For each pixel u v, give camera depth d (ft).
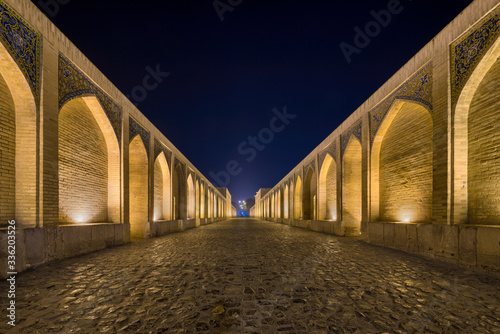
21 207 16.38
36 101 16.87
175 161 49.01
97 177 26.18
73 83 20.68
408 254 21.15
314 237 35.40
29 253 15.42
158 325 8.35
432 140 21.11
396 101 24.54
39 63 17.16
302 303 10.24
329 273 14.84
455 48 17.88
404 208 24.76
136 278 13.79
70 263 17.47
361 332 7.92
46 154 17.26
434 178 19.10
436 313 9.30
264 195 133.28
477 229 15.29
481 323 8.51
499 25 14.82
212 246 26.12
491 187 15.93
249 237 35.53
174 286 12.39
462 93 17.28
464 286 12.38
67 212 21.65
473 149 17.20
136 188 35.35
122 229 27.71
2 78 15.80
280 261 18.29
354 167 37.55
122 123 28.60
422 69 21.13
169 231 43.32
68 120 21.83
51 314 9.16
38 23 17.10
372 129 29.35
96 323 8.48
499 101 15.52
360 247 25.31
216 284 12.73
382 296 11.02
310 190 58.85
